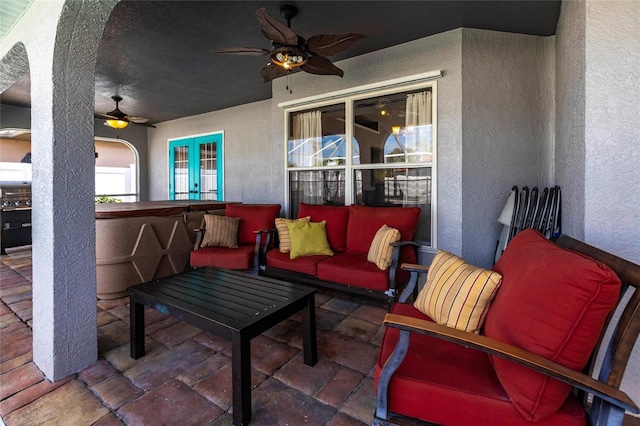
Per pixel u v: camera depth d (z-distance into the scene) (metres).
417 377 1.18
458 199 3.07
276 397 1.67
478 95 3.04
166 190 7.12
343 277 2.73
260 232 3.26
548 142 3.09
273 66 2.88
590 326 0.99
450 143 3.10
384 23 2.91
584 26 1.64
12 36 2.23
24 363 1.98
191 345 2.21
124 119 4.91
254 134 5.70
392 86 3.42
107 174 9.78
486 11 2.70
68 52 1.78
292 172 4.36
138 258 3.20
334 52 2.67
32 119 1.91
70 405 1.62
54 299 1.79
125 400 1.65
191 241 3.72
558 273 1.06
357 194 3.81
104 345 2.20
